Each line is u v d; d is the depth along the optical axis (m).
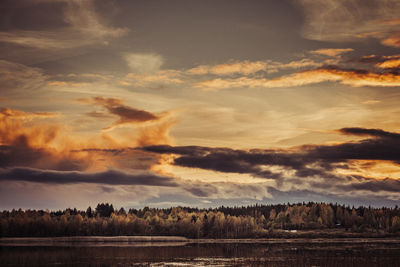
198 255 146.88
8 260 128.25
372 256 134.62
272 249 174.62
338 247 183.62
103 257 139.50
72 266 114.62
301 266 110.31
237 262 121.81
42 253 154.88
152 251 167.00
